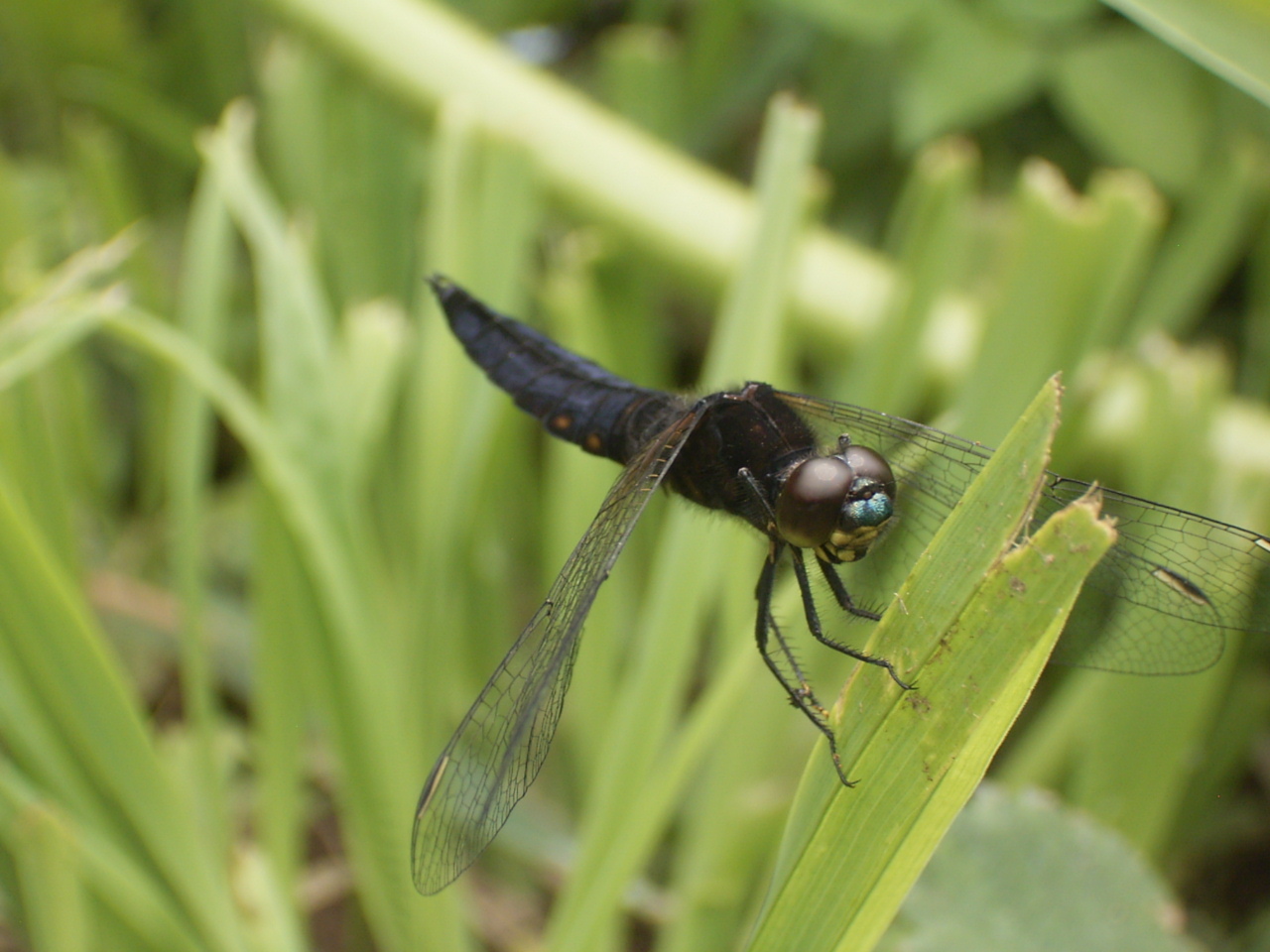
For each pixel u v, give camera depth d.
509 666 0.23
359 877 0.25
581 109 0.27
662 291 0.32
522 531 0.28
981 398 0.25
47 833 0.23
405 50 0.27
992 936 0.24
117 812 0.24
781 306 0.25
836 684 0.26
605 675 0.26
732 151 0.35
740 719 0.25
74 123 0.32
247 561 0.28
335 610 0.24
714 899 0.25
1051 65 0.27
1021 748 0.26
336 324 0.28
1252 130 0.27
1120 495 0.24
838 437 0.24
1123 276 0.25
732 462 0.24
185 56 0.34
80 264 0.25
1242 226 0.28
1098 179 0.28
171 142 0.31
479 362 0.25
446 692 0.26
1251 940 0.27
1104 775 0.26
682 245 0.27
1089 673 0.26
